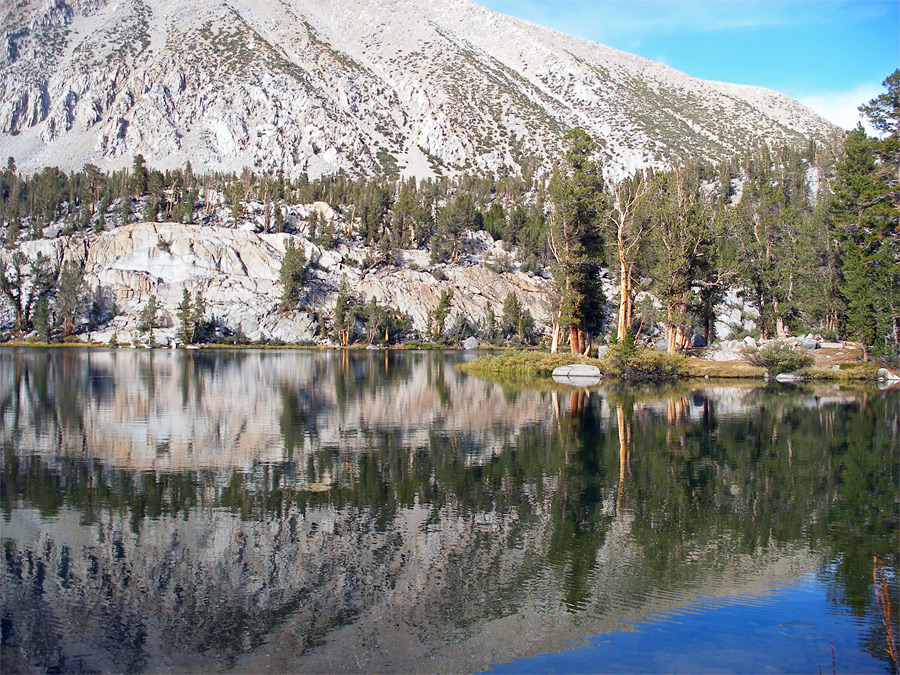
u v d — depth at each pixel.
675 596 10.84
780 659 8.87
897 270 58.53
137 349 114.88
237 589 10.75
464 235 174.62
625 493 17.06
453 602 10.41
